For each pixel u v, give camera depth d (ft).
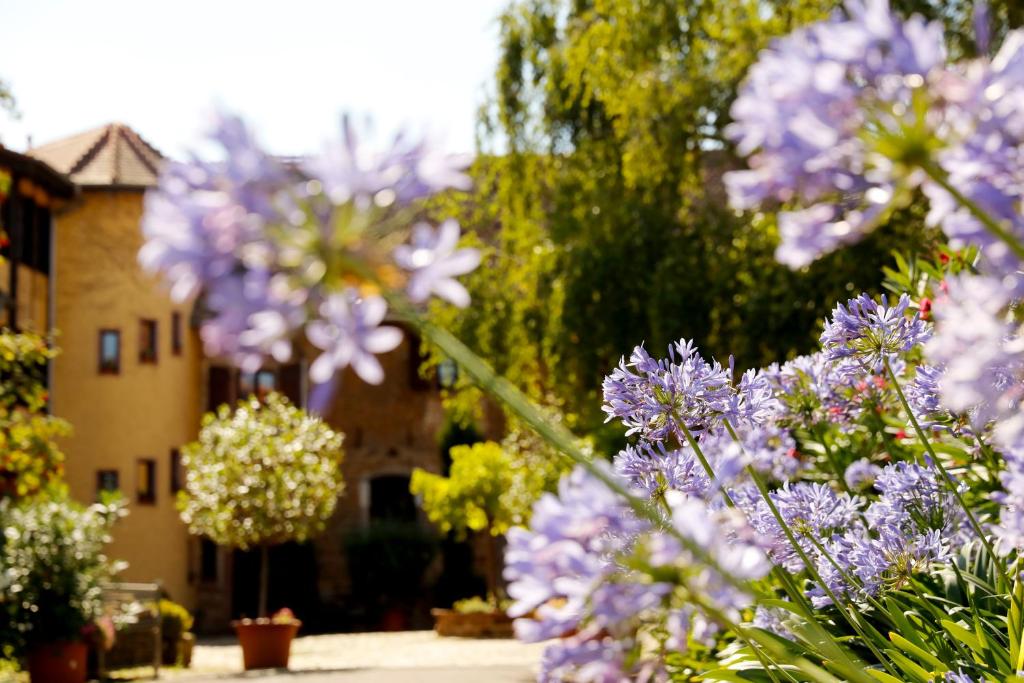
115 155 92.43
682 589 3.49
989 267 3.63
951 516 9.20
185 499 63.57
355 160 3.24
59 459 45.75
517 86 51.01
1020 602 8.08
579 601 3.55
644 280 46.09
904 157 3.22
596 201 47.44
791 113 3.20
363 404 97.04
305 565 91.81
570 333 46.93
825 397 12.24
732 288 44.01
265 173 3.22
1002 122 3.21
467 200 51.55
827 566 9.37
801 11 43.01
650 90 45.83
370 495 97.35
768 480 12.41
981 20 3.35
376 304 3.29
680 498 3.85
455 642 69.87
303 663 57.57
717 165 47.14
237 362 3.17
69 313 85.15
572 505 3.56
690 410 7.50
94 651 52.03
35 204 79.10
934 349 3.51
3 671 48.37
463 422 54.75
